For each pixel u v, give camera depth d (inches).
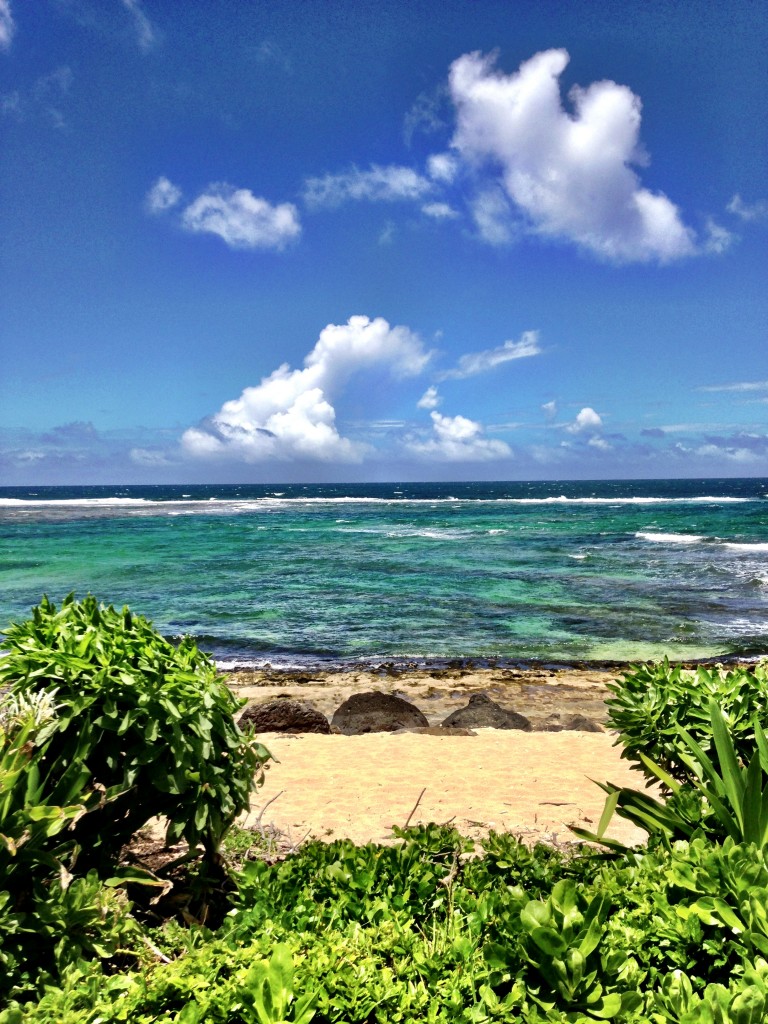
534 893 104.6
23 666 119.5
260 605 872.3
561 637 720.3
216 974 81.5
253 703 488.4
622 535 1792.6
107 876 118.3
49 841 113.9
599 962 80.5
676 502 3838.6
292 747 316.5
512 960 81.3
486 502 4089.6
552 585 1011.3
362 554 1386.6
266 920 93.1
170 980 79.0
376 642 702.5
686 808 118.8
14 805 101.1
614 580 1051.9
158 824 169.9
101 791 117.8
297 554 1387.8
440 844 120.2
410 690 535.8
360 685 547.8
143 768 119.8
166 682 122.0
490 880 107.7
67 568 1157.1
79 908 96.7
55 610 132.7
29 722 109.1
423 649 676.7
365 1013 76.0
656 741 145.4
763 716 136.2
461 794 232.4
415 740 331.0
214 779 121.6
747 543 1567.4
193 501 4244.6
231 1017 76.4
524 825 195.9
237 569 1167.0
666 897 89.7
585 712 476.4
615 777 261.3
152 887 136.1
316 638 716.7
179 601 894.4
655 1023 72.1
